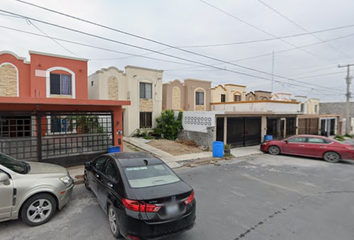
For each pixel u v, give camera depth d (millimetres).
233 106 20047
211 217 4715
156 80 19234
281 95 26844
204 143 14391
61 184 4605
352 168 9633
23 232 3959
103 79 16688
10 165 4574
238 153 13047
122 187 3664
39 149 7902
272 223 4492
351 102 34875
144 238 3279
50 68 13773
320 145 11219
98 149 9484
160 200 3416
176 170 8938
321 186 7055
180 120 16797
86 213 4754
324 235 4066
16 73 13070
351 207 5371
